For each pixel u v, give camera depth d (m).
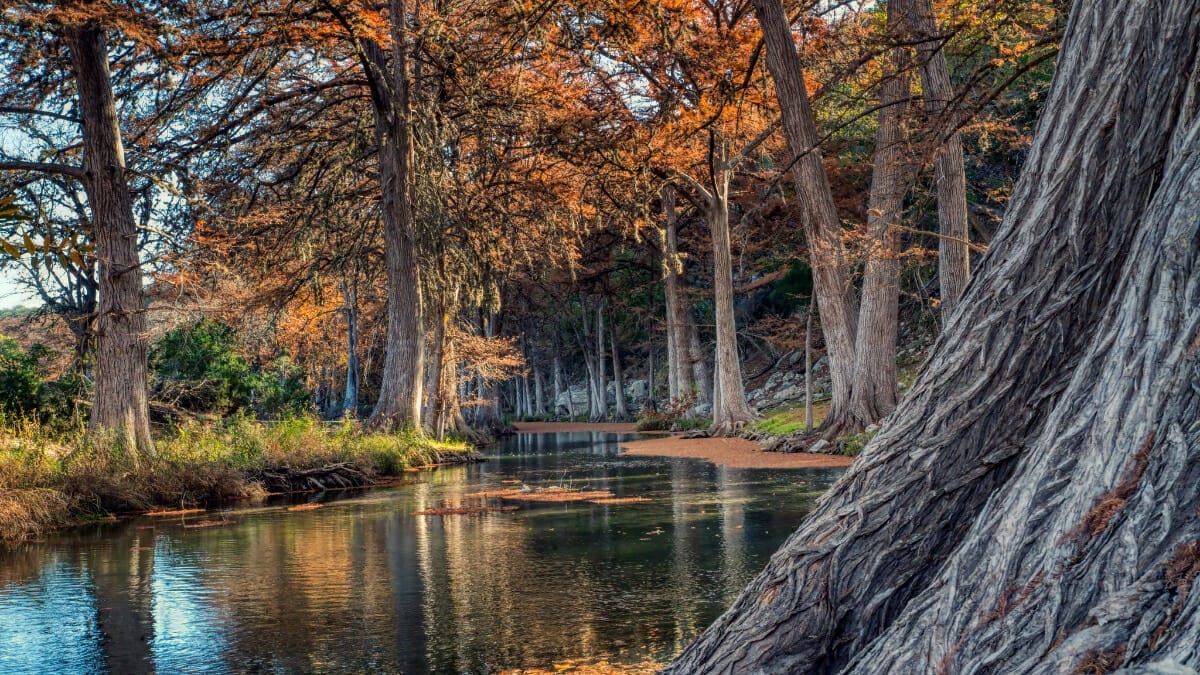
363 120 30.70
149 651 6.96
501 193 33.47
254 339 31.39
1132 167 3.44
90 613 8.30
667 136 28.70
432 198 28.91
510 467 26.23
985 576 3.01
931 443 3.65
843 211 38.50
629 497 17.06
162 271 22.52
